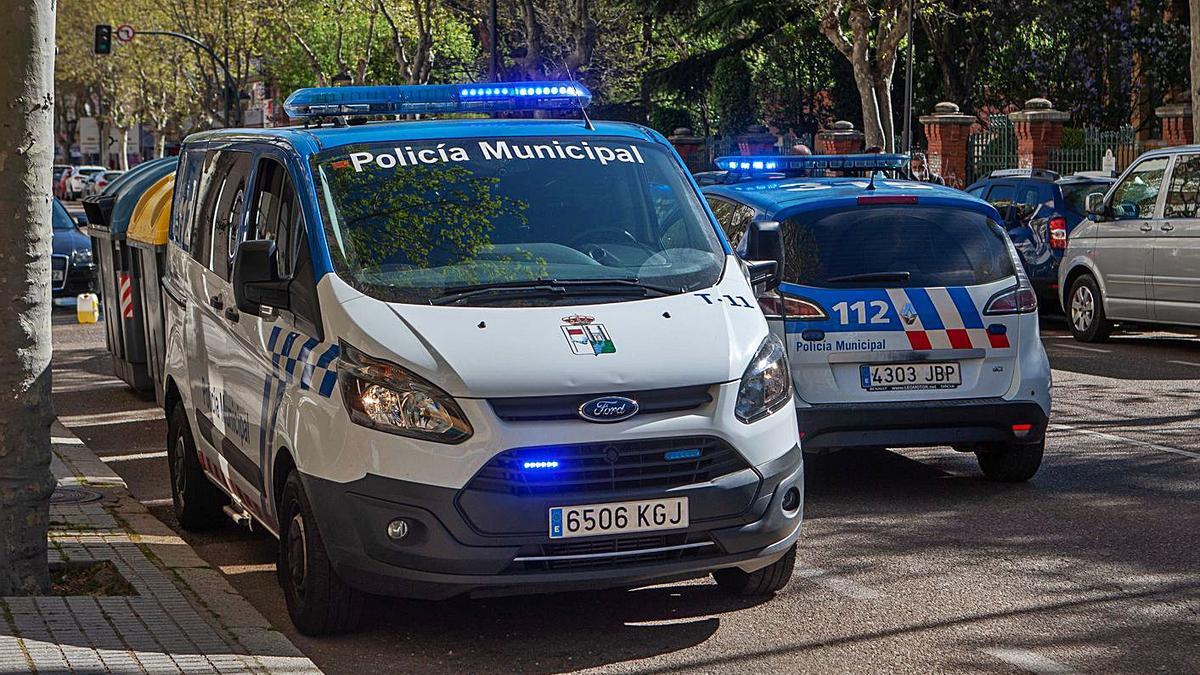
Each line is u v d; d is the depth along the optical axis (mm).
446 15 47125
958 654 6324
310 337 6754
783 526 6559
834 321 9102
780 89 49875
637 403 6250
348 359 6398
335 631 6652
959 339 9219
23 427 7027
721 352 6484
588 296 6711
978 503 9328
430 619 6930
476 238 7000
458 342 6328
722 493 6320
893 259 9289
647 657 6344
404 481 6137
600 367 6266
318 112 8156
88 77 85625
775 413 6598
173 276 9133
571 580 6172
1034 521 8812
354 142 7457
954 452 11039
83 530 8602
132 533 8578
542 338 6375
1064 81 43469
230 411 7793
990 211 9555
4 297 6930
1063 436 11672
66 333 20953
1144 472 10219
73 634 6223
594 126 7801
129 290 14453
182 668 5801
